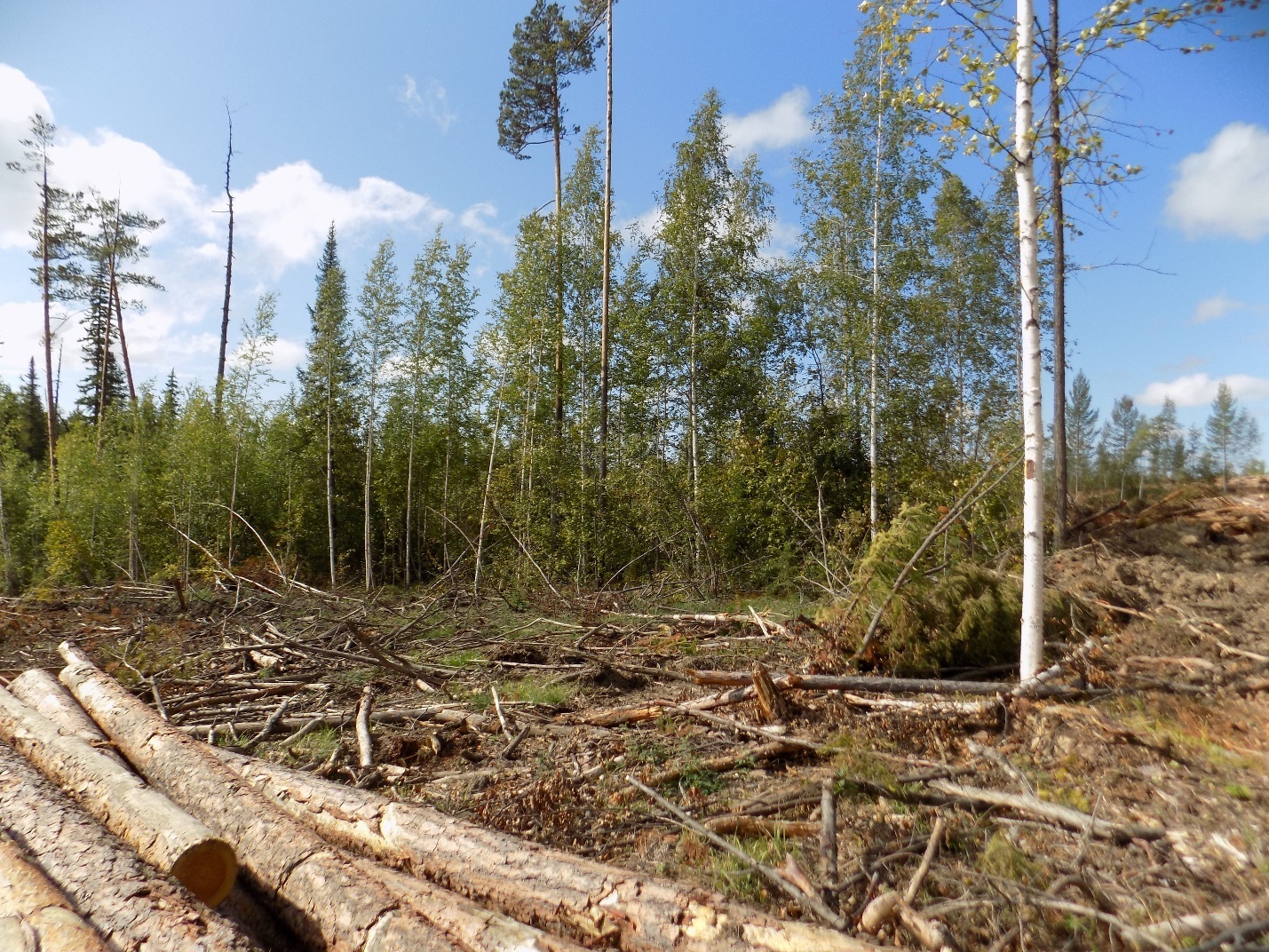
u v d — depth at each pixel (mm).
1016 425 16062
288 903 3518
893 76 16562
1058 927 3289
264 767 5035
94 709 5789
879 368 18438
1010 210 18078
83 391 36719
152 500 24312
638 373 21156
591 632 11008
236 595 14594
